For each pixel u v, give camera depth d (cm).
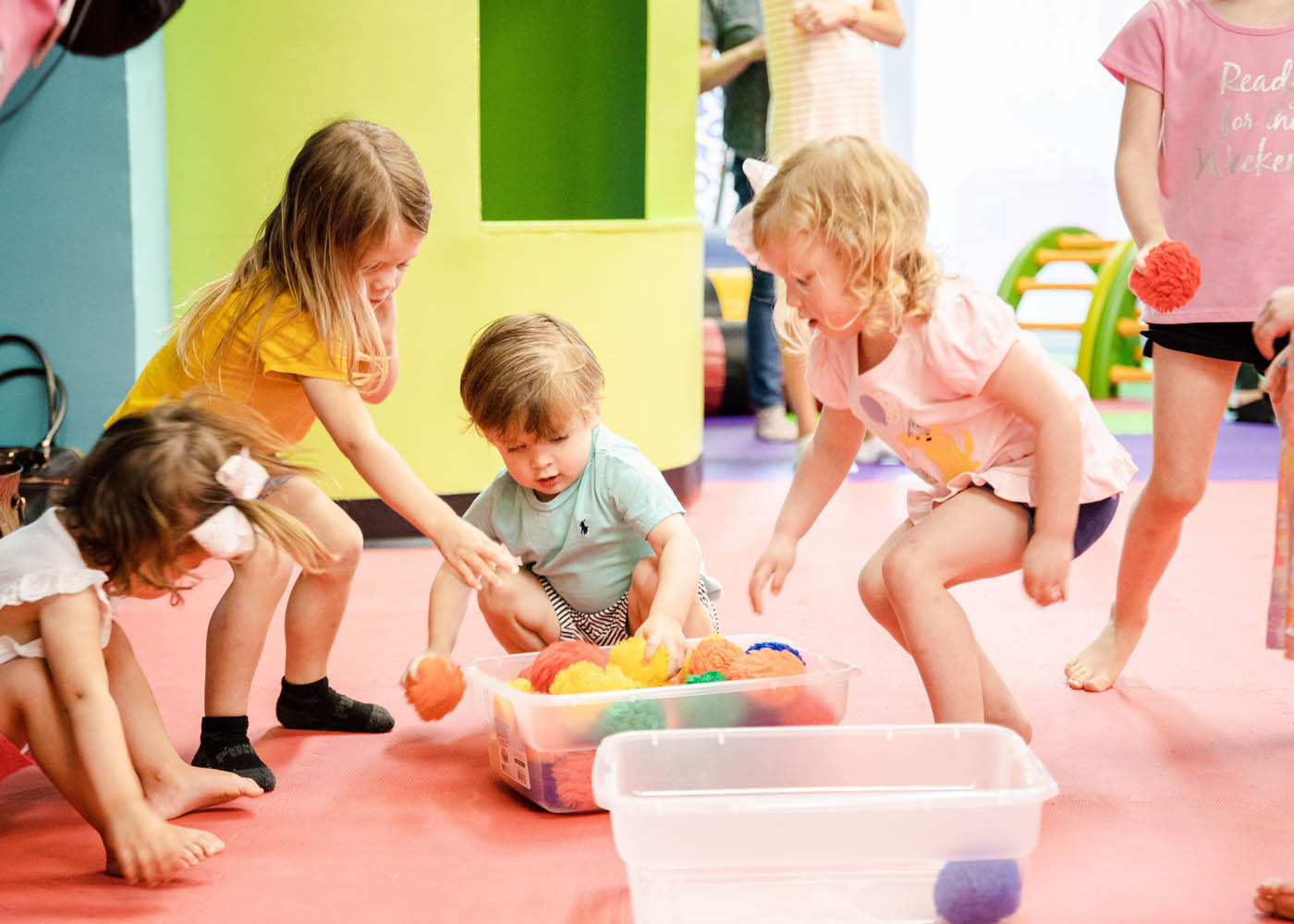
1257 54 188
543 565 196
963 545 159
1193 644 231
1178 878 139
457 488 325
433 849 149
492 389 177
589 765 158
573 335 186
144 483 142
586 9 391
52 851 150
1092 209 759
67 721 144
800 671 166
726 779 141
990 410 163
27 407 301
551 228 329
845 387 173
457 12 311
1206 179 190
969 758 141
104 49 145
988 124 759
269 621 175
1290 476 160
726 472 421
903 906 121
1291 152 186
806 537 324
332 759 181
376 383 184
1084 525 171
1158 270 168
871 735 141
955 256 169
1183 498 192
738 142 451
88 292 300
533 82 395
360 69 308
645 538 188
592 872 142
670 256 353
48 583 141
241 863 146
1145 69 194
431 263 317
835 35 390
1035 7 745
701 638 192
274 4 307
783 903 121
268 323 177
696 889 121
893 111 761
